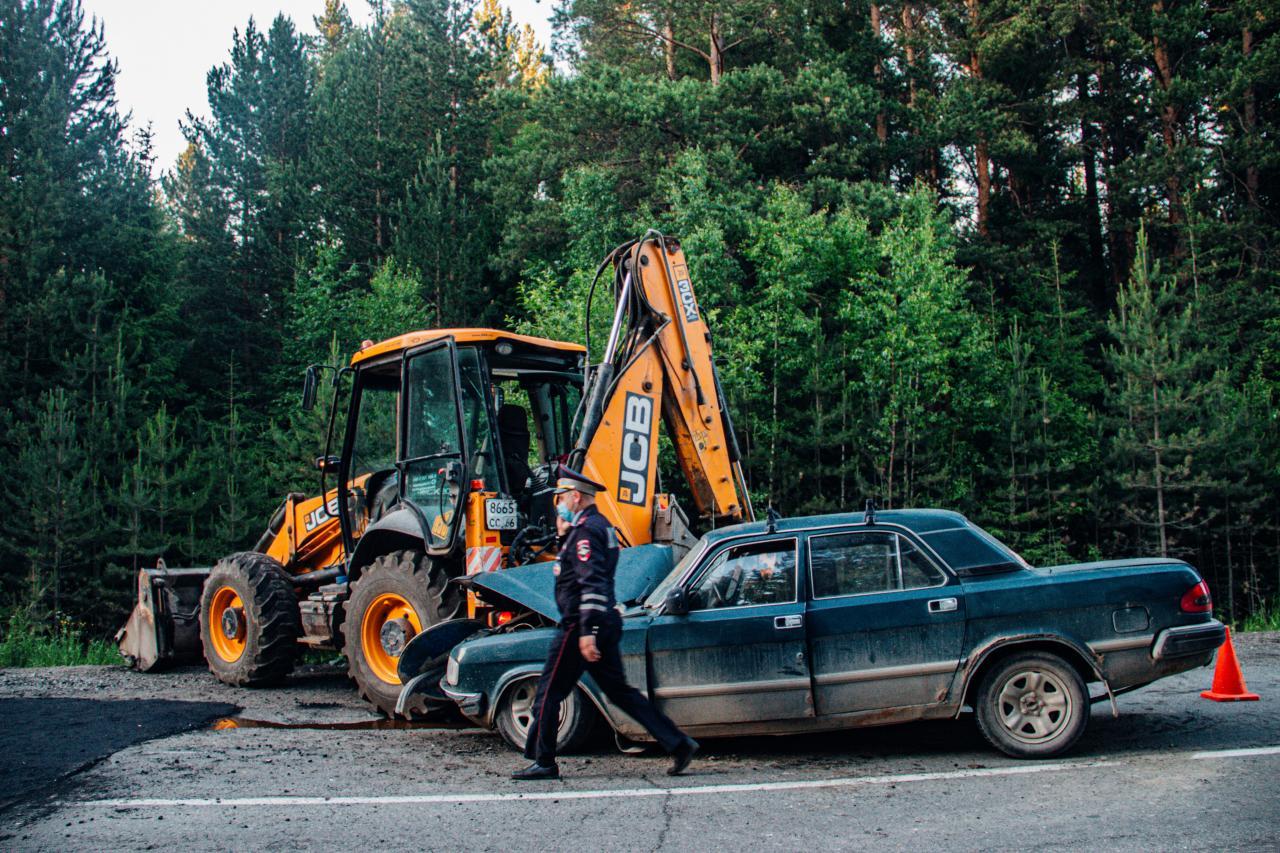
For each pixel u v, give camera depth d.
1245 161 29.39
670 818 5.27
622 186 28.94
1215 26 32.12
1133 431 23.72
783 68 30.92
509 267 31.20
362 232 35.50
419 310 31.14
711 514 8.66
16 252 26.95
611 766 6.54
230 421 28.64
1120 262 33.97
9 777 6.58
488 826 5.24
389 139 36.44
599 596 6.04
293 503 11.70
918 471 23.73
